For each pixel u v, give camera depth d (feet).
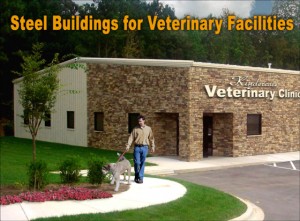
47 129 105.60
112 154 78.48
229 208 36.01
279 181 56.18
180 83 73.00
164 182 45.85
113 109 85.35
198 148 72.59
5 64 147.84
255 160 74.79
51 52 159.22
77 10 211.20
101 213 31.50
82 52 176.65
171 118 79.05
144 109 79.15
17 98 120.26
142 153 44.80
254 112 81.56
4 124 149.89
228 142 78.95
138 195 38.50
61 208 33.09
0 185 42.24
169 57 207.00
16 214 31.19
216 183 54.34
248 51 227.40
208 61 228.43
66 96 97.30
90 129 90.94
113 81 85.05
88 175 41.60
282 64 237.45
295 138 90.02
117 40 188.65
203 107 73.36
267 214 38.01
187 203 36.17
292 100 89.25
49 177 47.42
